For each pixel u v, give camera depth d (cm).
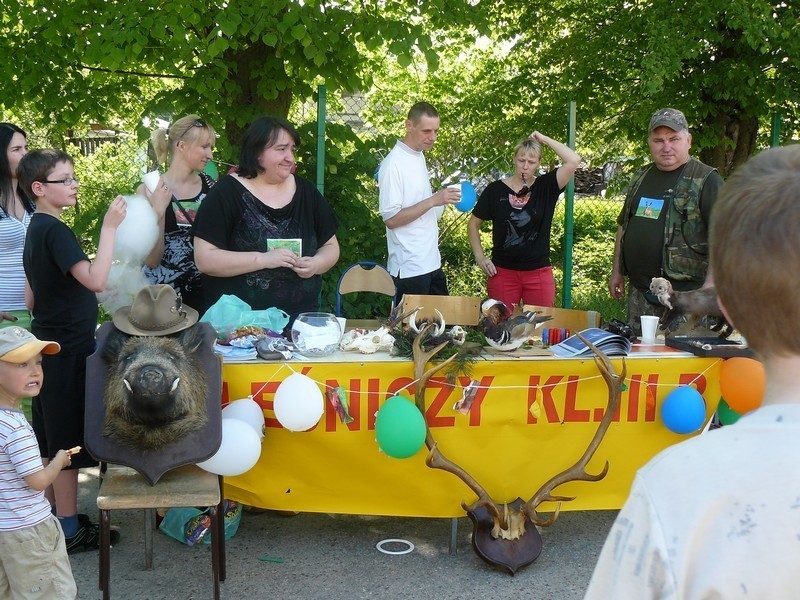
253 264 362
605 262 1071
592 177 1041
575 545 367
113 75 703
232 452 295
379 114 920
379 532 379
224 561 325
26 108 804
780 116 745
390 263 496
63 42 649
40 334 331
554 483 338
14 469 242
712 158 852
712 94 788
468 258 853
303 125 629
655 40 675
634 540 81
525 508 336
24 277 391
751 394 344
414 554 355
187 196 425
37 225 328
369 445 348
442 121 795
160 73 630
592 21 846
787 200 81
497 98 834
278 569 338
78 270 321
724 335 381
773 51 768
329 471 348
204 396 291
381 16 637
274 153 366
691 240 442
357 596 315
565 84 823
